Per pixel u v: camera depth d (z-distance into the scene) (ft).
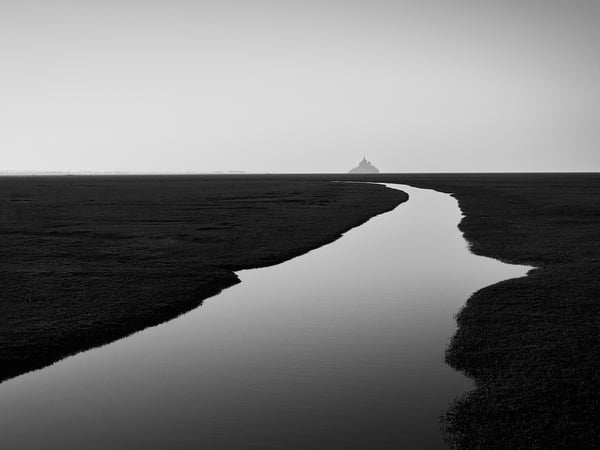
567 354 43.78
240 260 92.63
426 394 38.24
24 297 64.75
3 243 106.93
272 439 32.30
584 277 71.36
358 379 41.19
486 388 38.40
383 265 90.74
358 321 57.26
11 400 38.58
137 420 35.09
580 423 32.65
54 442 32.42
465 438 31.86
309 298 68.03
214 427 33.94
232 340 51.44
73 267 83.05
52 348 48.96
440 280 77.87
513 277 77.97
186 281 74.69
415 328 54.39
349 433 32.86
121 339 52.39
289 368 43.78
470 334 50.57
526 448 30.42
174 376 42.50
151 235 119.14
